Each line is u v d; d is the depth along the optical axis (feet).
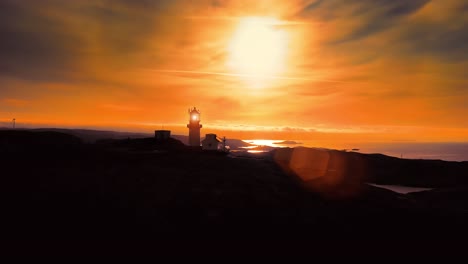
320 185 135.85
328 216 102.42
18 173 115.34
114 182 113.70
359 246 85.61
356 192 133.18
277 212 99.86
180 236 81.20
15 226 77.46
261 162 177.06
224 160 166.81
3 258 64.03
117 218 87.20
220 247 77.77
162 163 147.95
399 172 367.45
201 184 117.91
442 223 109.40
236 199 105.50
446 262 81.92
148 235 80.02
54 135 205.26
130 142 205.36
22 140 177.47
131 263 67.51
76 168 128.67
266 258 75.00
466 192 208.74
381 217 107.45
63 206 90.99
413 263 79.97
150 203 98.22
